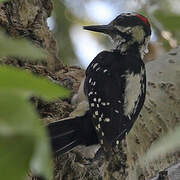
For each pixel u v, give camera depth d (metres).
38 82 2.06
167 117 7.59
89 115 6.74
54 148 6.22
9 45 2.00
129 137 7.30
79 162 7.11
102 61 7.57
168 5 5.97
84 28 8.68
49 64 8.70
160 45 10.31
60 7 11.07
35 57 2.05
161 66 8.06
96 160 6.93
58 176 6.93
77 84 8.70
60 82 8.38
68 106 7.78
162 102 7.67
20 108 1.94
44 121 7.25
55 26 11.07
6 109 1.93
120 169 7.20
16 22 8.45
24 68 7.77
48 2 9.09
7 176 1.93
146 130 7.45
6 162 1.93
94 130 6.63
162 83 7.83
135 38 8.38
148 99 7.66
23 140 1.92
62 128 6.41
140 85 7.32
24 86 2.04
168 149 2.22
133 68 7.42
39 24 8.77
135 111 7.09
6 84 2.01
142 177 7.23
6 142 1.91
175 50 8.38
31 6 8.73
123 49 8.31
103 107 6.81
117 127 6.72
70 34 11.11
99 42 11.39
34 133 1.92
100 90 7.03
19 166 1.93
